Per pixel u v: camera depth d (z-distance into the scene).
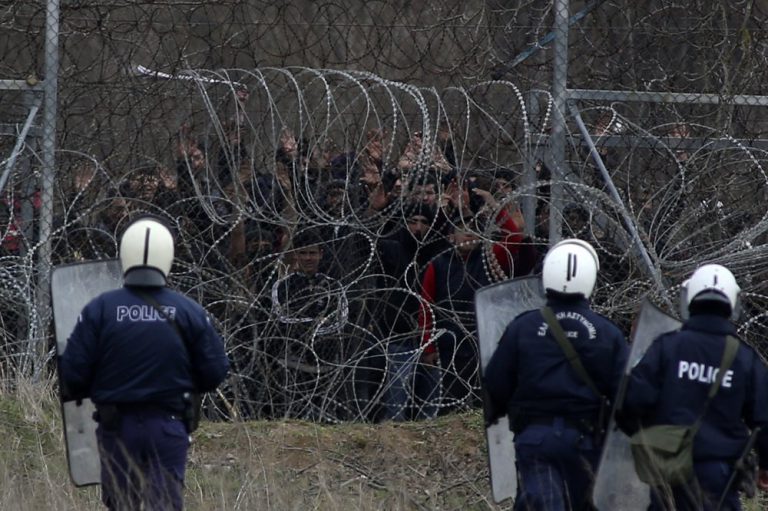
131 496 20.73
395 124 27.88
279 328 29.36
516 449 21.78
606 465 21.95
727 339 21.09
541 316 21.88
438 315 29.80
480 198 29.75
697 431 20.72
